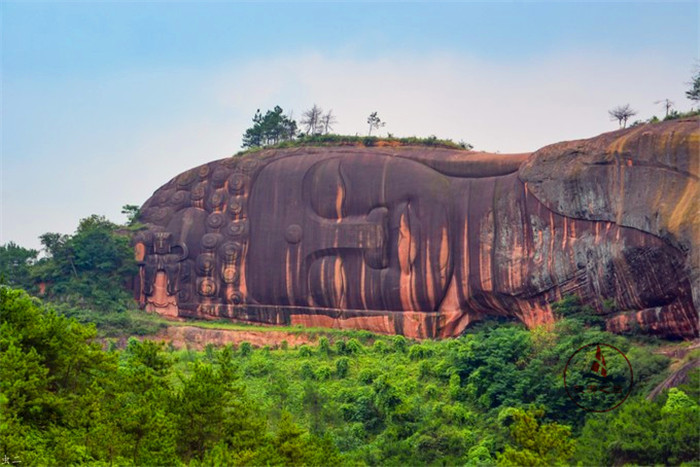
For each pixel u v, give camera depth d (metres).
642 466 48.47
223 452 47.28
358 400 67.38
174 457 48.06
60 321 53.06
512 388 65.62
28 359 48.50
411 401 66.62
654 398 58.03
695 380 55.16
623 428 50.31
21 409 47.62
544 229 75.75
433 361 72.69
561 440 48.59
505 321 80.12
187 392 51.78
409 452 58.78
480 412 66.00
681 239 65.81
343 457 54.06
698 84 78.88
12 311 51.47
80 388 52.84
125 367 67.81
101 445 47.25
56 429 47.81
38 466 44.38
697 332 66.19
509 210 78.19
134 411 48.78
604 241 71.38
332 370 74.88
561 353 66.25
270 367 77.12
